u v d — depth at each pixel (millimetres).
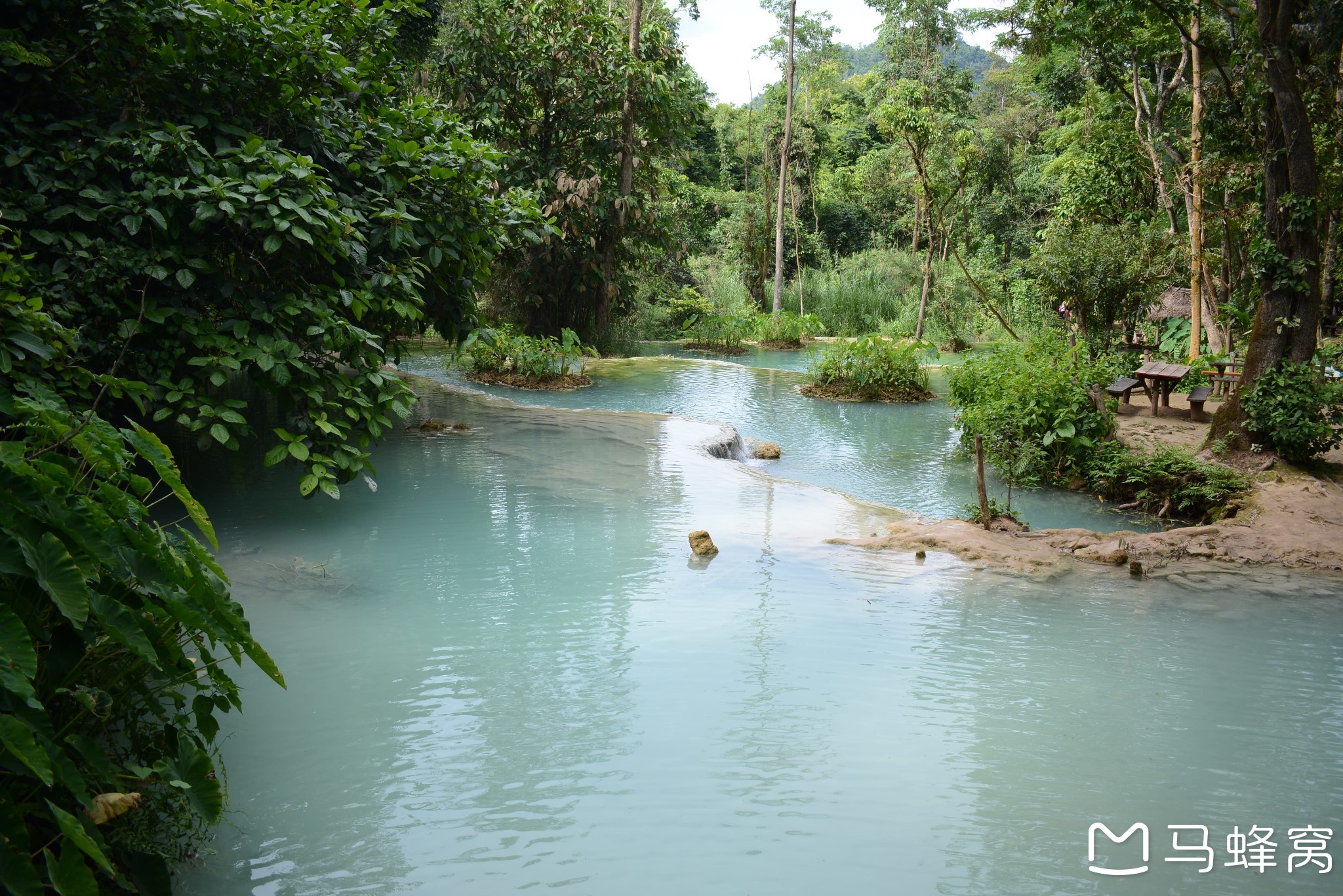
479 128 20516
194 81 7375
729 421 13867
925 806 3539
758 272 35625
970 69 41094
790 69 29266
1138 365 15242
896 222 40844
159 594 2943
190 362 6555
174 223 6680
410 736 4016
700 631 5277
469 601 5660
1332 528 7832
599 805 3502
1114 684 4723
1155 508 9383
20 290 5789
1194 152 16203
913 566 6605
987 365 11523
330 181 7836
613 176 21734
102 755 2719
